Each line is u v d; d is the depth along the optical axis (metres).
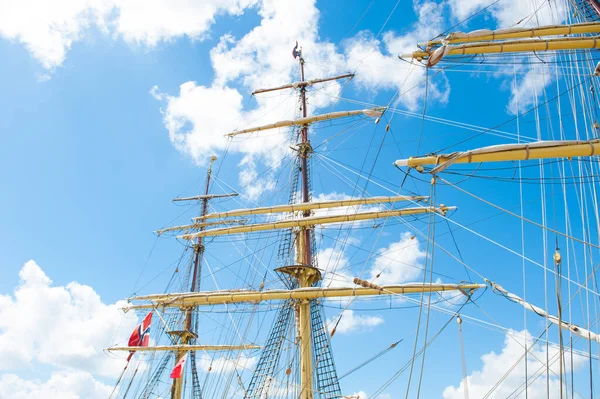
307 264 30.05
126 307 39.31
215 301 31.45
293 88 37.47
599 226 12.91
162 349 37.50
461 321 19.14
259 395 27.72
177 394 37.22
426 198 28.30
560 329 11.01
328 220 30.34
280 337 28.80
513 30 15.52
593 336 12.04
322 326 27.50
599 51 15.13
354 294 26.91
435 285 24.83
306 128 35.97
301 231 31.75
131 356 35.72
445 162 13.31
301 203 31.56
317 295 27.92
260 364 29.02
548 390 11.50
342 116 34.53
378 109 31.50
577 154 12.59
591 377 10.82
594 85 14.77
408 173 13.99
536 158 12.87
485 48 15.59
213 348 37.53
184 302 32.69
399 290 25.30
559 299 11.13
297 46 39.38
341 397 24.55
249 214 33.94
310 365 26.33
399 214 28.00
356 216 29.16
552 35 15.45
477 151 13.05
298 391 25.77
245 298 29.92
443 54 15.47
